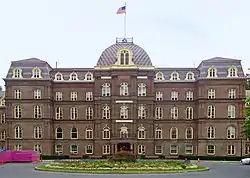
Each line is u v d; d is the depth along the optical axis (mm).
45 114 112188
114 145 109750
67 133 115688
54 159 108188
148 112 111938
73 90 116562
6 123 112812
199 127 110562
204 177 55656
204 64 112375
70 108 116312
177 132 114688
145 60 115062
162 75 116188
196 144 112938
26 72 113375
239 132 109188
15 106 112625
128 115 110688
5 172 64312
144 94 112062
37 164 87750
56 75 117000
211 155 109188
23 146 111688
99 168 64875
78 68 118250
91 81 116000
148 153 111688
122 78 111188
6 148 111875
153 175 58156
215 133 109812
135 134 110312
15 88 112938
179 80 115312
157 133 115062
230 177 56156
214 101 110188
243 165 86000
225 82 110375
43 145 111500
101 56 116562
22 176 56562
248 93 134125
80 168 65062
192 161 101188
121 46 116750
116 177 54406
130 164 68875
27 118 112188
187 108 115250
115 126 110500
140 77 112188
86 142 114938
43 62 114938
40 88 113000
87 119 115375
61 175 57812
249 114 94625
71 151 115312
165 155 113375
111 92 111438
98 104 112375
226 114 110000
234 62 111938
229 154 109312
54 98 116625
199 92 111062
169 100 115250
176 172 63156
